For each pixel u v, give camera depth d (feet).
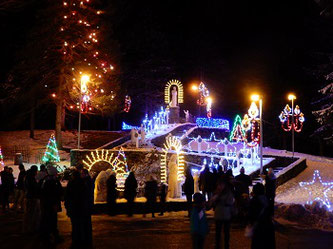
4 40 126.93
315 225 45.68
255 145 83.97
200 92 163.84
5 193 54.80
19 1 103.71
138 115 184.65
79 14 111.96
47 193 36.40
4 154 106.52
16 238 37.70
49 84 119.65
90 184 36.09
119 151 88.33
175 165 65.16
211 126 145.28
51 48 114.42
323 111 112.37
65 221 47.93
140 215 53.98
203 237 28.53
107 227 43.62
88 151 87.66
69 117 156.76
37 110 153.89
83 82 90.94
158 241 36.14
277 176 77.61
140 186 82.58
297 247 34.35
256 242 26.96
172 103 140.97
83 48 116.06
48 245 34.83
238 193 46.88
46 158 97.45
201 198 28.86
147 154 87.35
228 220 31.91
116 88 123.85
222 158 83.05
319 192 73.00
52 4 109.81
